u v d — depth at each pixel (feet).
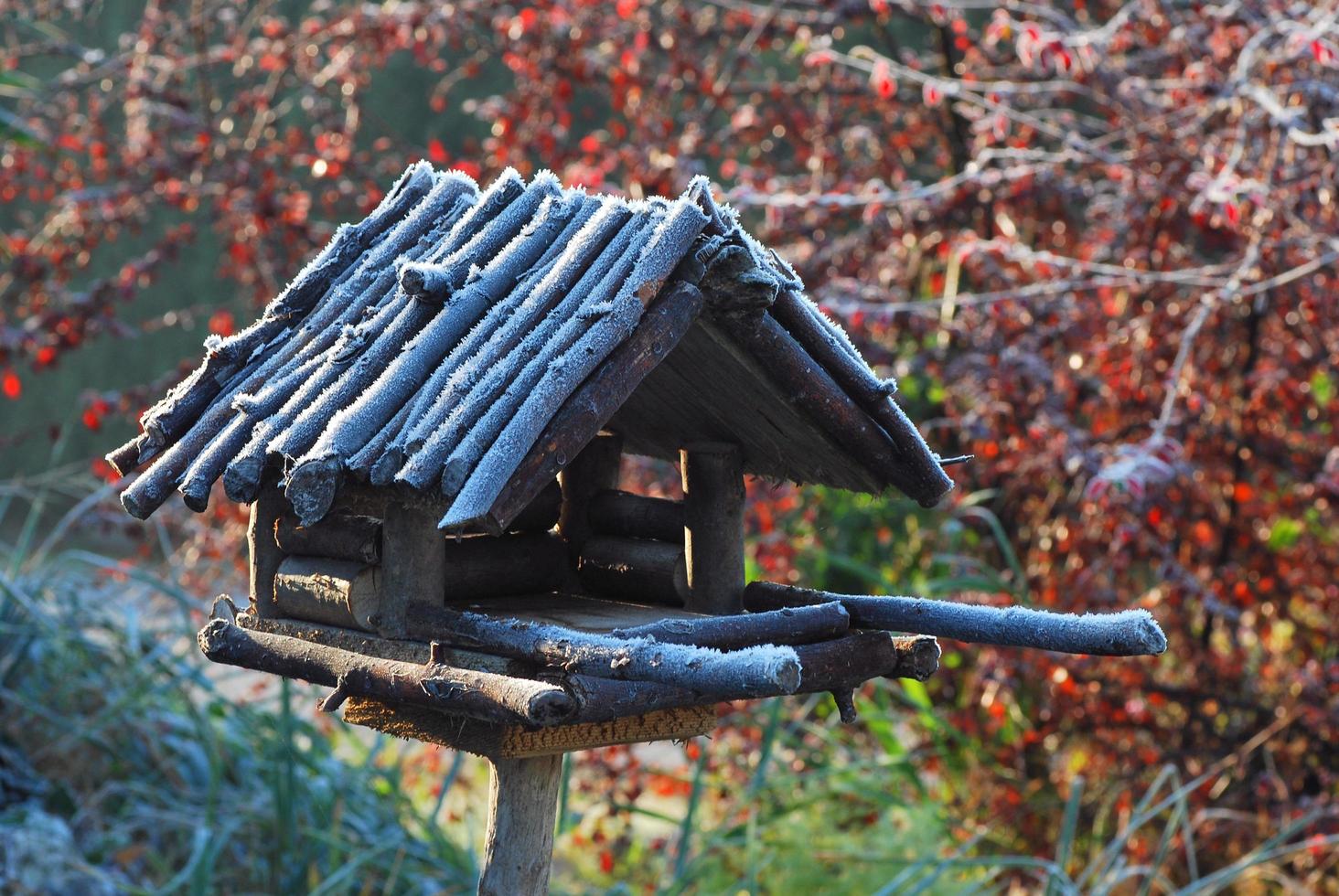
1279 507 19.70
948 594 19.79
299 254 22.61
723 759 19.33
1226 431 19.20
